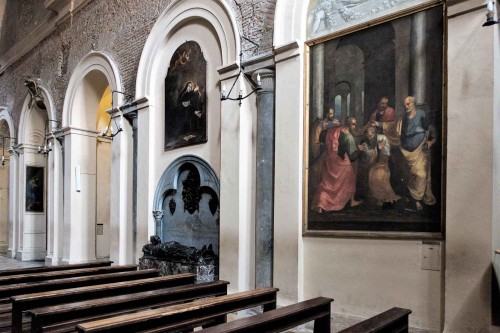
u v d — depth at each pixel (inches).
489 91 178.7
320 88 246.5
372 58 225.5
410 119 208.8
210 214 333.4
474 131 181.9
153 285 223.5
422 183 202.7
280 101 261.7
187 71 360.8
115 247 426.3
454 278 183.5
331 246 235.6
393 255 210.1
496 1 182.1
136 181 410.3
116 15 465.4
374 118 222.7
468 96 184.7
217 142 326.3
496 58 181.2
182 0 362.9
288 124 256.1
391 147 215.0
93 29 508.4
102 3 493.4
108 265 335.0
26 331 191.3
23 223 673.0
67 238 523.5
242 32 301.4
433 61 202.2
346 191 230.8
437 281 194.4
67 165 533.3
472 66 184.4
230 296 177.0
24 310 169.9
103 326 129.5
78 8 540.7
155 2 406.6
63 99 563.8
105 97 605.9
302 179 248.7
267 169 272.1
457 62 188.9
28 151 682.2
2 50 807.1
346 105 234.5
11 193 718.5
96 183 559.2
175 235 369.1
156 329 143.5
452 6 191.6
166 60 386.9
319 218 241.0
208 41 342.3
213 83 335.3
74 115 532.7
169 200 377.7
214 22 328.5
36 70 655.1
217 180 322.7
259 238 270.7
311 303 168.1
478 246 177.9
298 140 250.1
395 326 153.6
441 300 192.4
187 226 355.9
